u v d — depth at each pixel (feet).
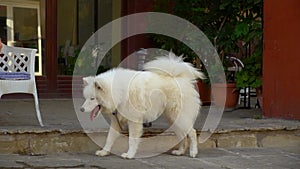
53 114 20.12
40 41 28.81
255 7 24.21
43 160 13.56
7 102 25.34
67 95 28.81
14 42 28.55
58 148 14.79
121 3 30.09
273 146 17.21
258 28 23.70
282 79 19.61
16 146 14.35
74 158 13.96
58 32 29.01
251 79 23.67
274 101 20.04
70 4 29.48
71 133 14.83
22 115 19.53
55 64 28.66
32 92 15.65
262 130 17.03
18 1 28.48
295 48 18.98
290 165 13.83
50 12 28.73
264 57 20.54
